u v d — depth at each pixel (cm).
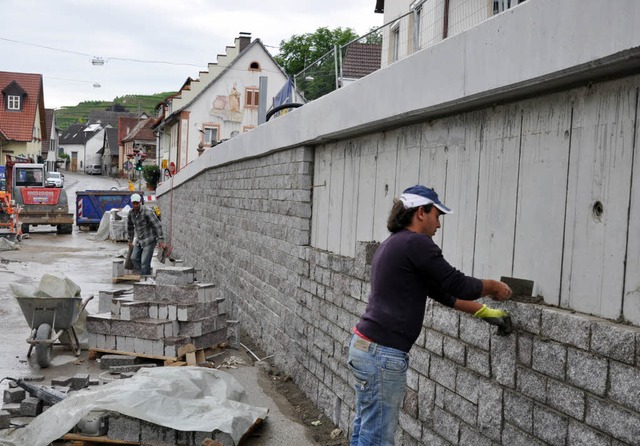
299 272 801
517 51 376
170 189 2420
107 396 579
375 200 621
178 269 922
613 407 316
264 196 1000
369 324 396
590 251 352
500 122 431
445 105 453
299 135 796
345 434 630
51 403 630
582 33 326
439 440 474
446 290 378
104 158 11056
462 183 474
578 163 362
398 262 388
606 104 343
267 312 948
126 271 1630
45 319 874
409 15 1000
